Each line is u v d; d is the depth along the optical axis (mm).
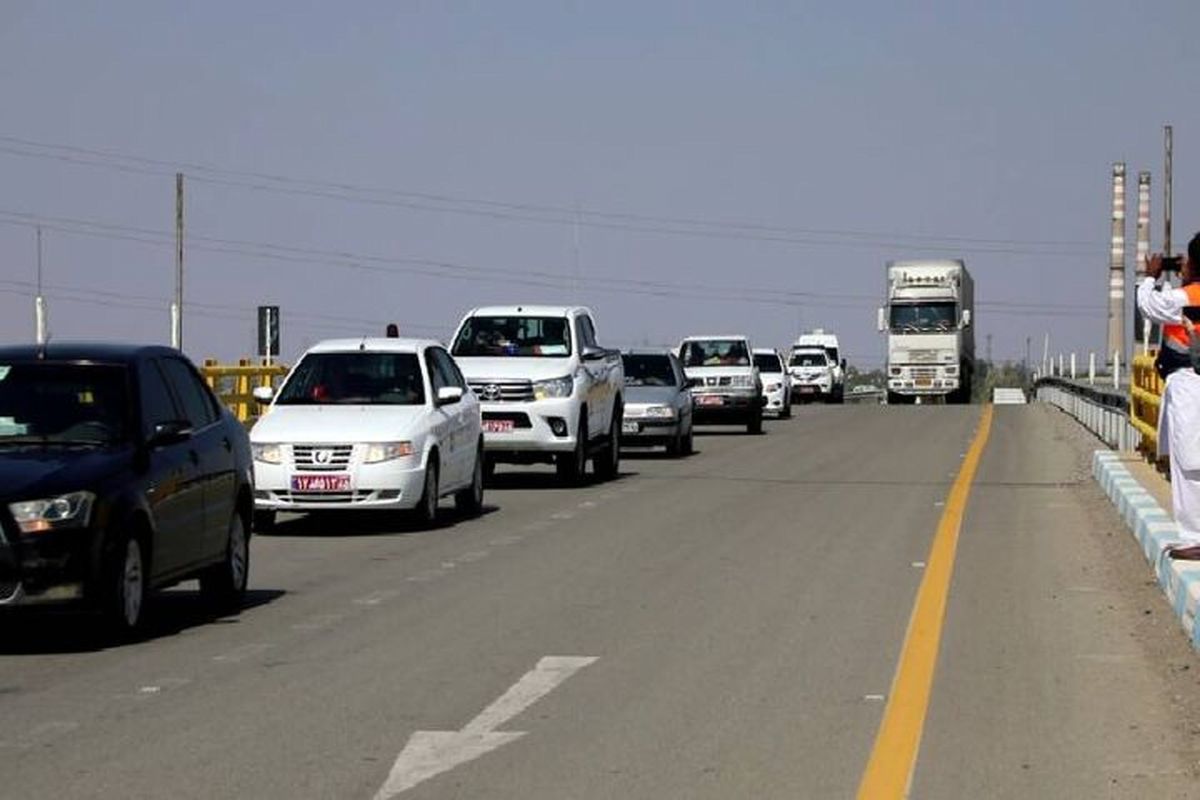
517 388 44906
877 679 19562
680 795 14625
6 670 20297
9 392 23016
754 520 37031
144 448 22625
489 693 18875
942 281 120375
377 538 34156
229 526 25203
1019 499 41719
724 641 22078
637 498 42625
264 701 18469
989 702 18297
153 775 15289
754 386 75875
